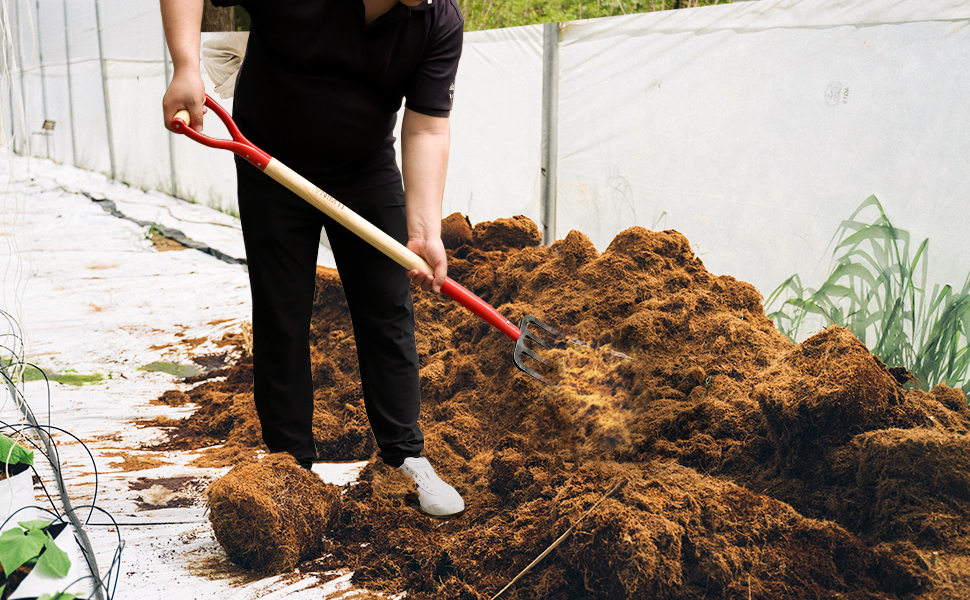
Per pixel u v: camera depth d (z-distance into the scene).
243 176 1.85
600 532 1.70
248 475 1.84
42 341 3.26
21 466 1.62
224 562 1.81
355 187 1.85
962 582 1.60
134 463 2.28
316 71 1.67
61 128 7.67
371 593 1.71
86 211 5.93
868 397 2.03
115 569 1.75
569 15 4.93
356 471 2.25
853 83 2.34
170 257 4.76
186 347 3.26
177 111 1.58
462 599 1.69
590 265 2.83
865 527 1.80
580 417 2.26
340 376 2.72
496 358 2.64
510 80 3.36
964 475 1.82
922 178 2.21
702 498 1.84
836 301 2.45
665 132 2.86
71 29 7.05
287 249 1.85
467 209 3.70
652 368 2.39
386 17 1.60
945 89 2.14
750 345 2.40
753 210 2.64
